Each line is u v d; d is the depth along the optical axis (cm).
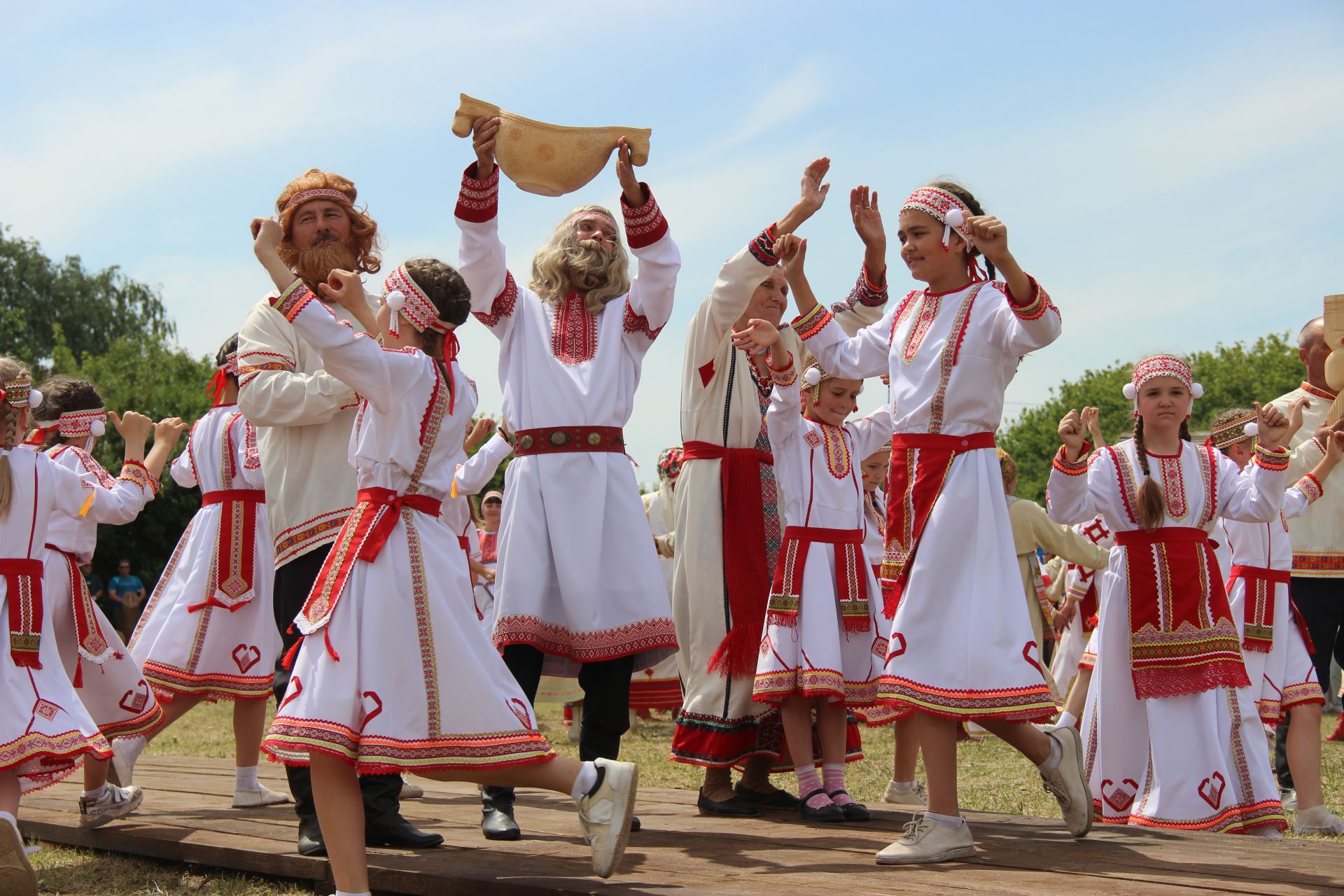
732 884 329
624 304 432
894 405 386
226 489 531
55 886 416
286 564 421
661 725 1047
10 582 402
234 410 551
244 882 406
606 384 418
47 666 409
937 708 354
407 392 334
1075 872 336
